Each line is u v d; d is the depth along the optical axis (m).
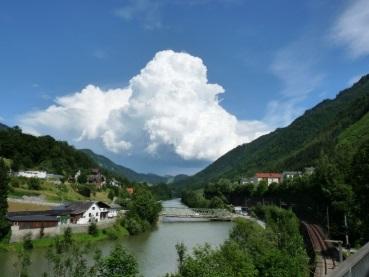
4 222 92.69
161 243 111.00
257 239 61.03
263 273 50.97
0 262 77.06
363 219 66.00
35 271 68.56
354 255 10.53
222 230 145.50
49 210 125.81
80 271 44.62
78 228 114.88
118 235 123.06
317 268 60.31
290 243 63.03
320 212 132.62
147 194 165.12
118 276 33.59
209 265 42.34
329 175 115.62
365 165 64.44
